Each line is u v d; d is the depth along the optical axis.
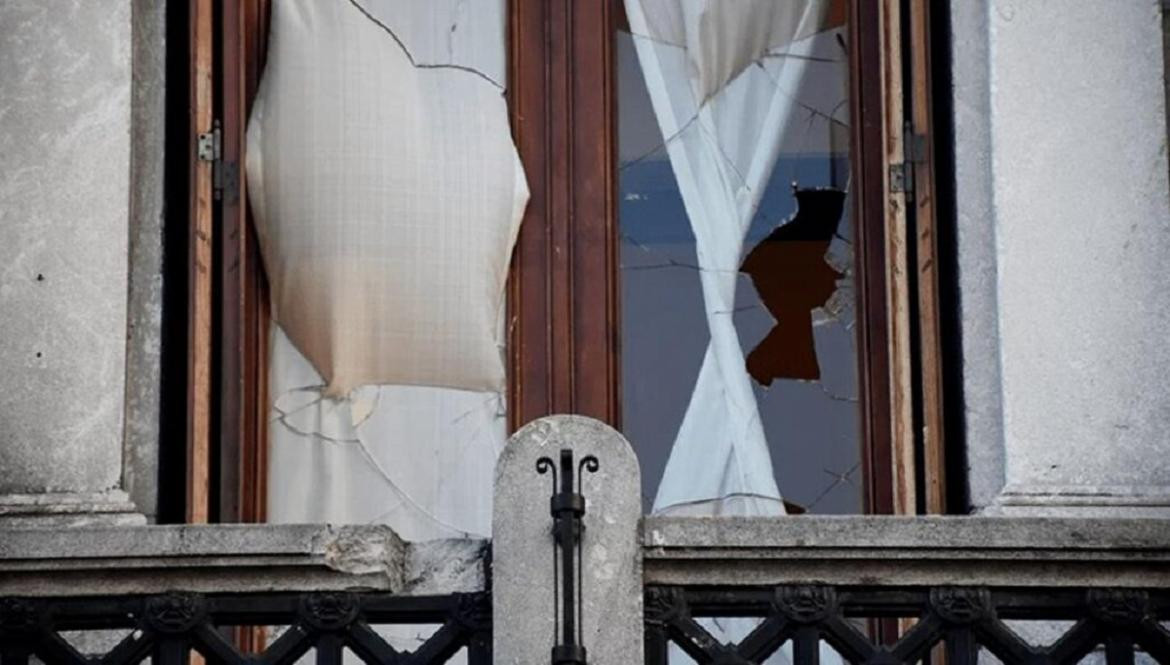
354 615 15.57
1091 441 17.31
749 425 17.77
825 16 18.30
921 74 17.81
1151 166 17.69
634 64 18.27
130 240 17.58
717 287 17.97
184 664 15.62
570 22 18.25
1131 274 17.53
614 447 15.43
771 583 15.59
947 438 17.48
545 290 17.94
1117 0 17.89
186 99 17.83
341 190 17.84
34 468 17.17
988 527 15.63
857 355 17.78
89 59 17.73
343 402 17.75
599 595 15.25
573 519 15.23
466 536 17.52
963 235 17.69
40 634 15.74
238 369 17.52
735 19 18.28
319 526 15.65
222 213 17.72
